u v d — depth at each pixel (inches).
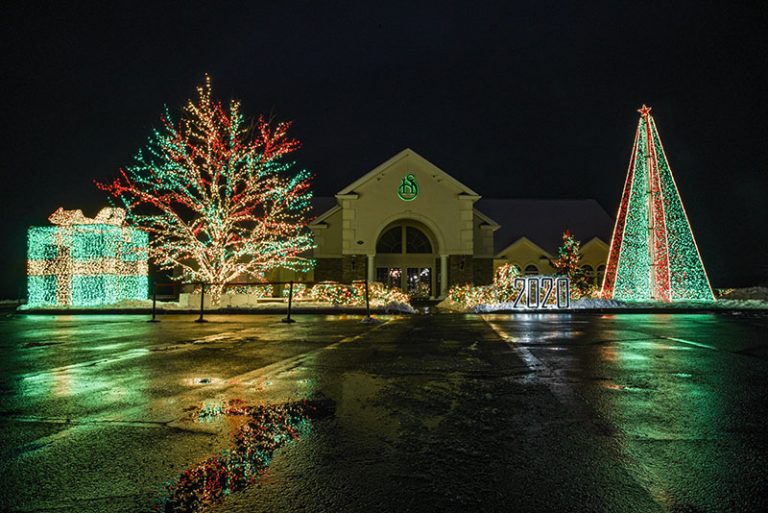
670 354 348.5
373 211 1237.7
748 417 188.1
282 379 264.1
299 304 948.0
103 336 490.0
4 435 169.6
